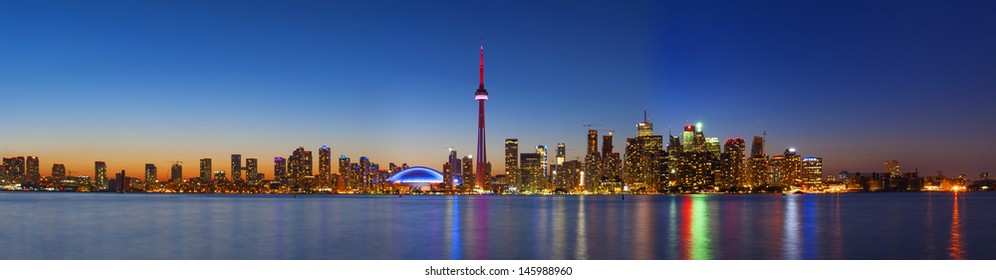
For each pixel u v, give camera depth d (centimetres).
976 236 7412
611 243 6706
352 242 6862
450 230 8562
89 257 5619
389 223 10131
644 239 7119
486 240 7069
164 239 7231
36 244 6731
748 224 9662
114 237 7462
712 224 9738
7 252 6056
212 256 5691
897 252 5847
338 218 11706
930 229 8550
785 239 7075
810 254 5747
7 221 10500
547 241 6969
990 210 15338
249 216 12394
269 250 6147
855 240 6969
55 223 9956
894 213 13700
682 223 10056
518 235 7694
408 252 6012
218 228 8838
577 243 6738
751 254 5734
